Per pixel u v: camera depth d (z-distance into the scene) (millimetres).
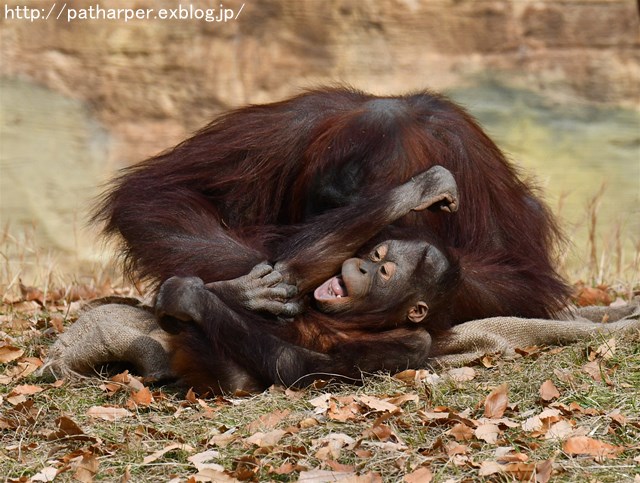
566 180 31219
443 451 8531
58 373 10594
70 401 9922
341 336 10281
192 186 11492
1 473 8422
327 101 11820
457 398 9656
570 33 32594
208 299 9586
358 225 10281
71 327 11133
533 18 32469
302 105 11695
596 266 17422
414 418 9133
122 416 9469
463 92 31938
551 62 32594
